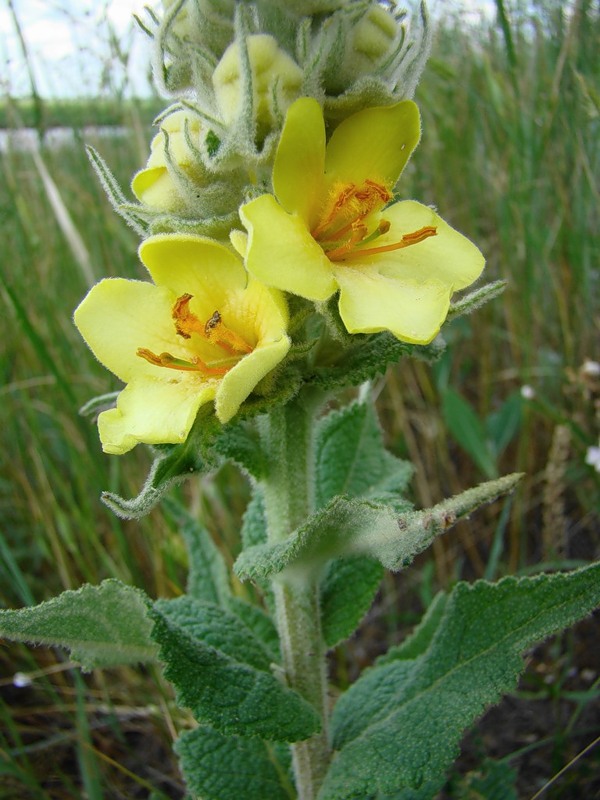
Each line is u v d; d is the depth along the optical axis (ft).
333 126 0.37
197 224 0.35
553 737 0.57
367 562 0.47
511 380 0.86
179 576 0.70
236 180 0.36
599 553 0.73
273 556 0.37
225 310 0.36
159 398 0.36
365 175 0.36
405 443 0.81
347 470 0.52
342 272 0.34
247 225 0.31
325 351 0.38
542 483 0.77
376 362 0.38
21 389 0.70
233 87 0.33
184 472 0.35
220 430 0.35
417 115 0.36
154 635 0.38
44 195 0.85
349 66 0.35
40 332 0.77
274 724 0.39
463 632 0.41
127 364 0.37
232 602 0.53
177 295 0.37
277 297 0.34
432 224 0.37
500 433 0.77
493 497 0.35
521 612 0.40
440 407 0.81
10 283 0.78
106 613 0.41
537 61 0.76
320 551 0.40
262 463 0.42
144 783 0.54
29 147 0.80
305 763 0.44
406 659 0.51
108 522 0.72
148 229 0.38
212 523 0.70
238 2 0.35
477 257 0.36
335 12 0.35
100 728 0.65
